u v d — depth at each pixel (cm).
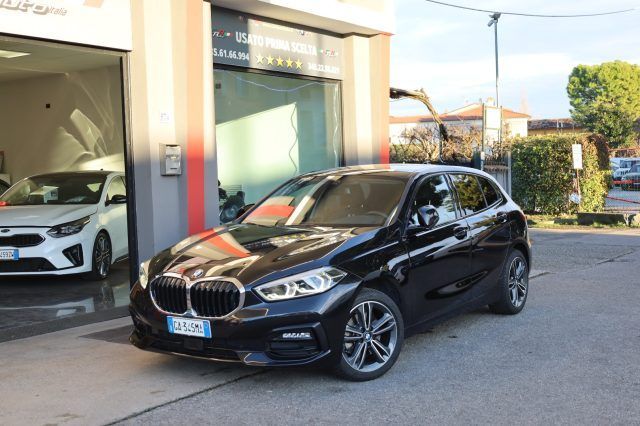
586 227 1752
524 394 448
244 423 405
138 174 783
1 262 837
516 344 576
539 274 962
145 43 772
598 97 6781
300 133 1087
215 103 936
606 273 968
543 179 2047
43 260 839
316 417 412
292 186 641
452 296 577
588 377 483
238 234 546
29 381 495
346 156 1147
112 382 489
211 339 450
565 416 407
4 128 1380
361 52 1146
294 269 455
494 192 693
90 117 1252
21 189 999
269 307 441
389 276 498
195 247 524
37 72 1257
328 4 1011
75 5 716
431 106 2023
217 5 911
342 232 519
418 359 535
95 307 753
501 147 1661
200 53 833
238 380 486
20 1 666
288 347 446
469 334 612
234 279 451
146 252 785
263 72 995
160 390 468
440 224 581
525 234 704
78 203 948
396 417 409
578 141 1983
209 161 855
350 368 469
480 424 397
